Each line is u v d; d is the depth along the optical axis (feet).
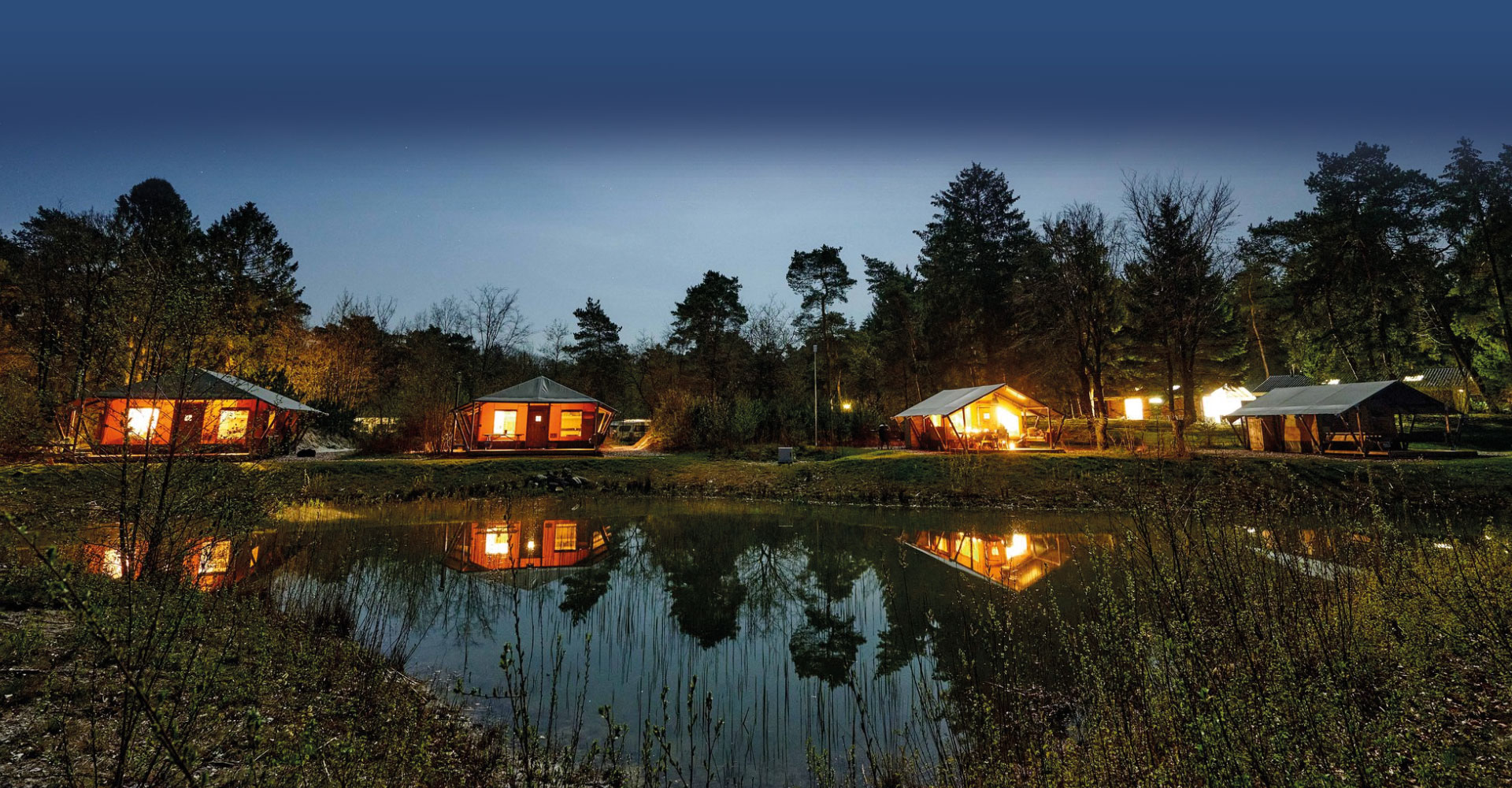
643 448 123.95
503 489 80.89
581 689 22.84
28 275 81.82
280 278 128.47
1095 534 50.78
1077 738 15.79
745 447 116.26
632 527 60.34
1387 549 17.80
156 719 8.89
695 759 17.79
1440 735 11.70
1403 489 57.06
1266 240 136.36
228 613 21.20
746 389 150.10
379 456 96.07
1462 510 54.29
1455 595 16.05
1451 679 14.61
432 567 41.06
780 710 21.03
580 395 115.24
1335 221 124.16
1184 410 111.24
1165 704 11.53
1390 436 78.43
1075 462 76.07
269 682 18.10
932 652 25.90
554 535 55.36
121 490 15.37
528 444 109.40
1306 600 14.87
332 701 18.44
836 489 79.97
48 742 13.12
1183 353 110.22
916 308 160.25
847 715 20.52
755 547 51.01
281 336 124.47
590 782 16.26
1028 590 33.50
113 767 12.27
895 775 16.40
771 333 161.79
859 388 169.17
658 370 170.30
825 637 28.73
